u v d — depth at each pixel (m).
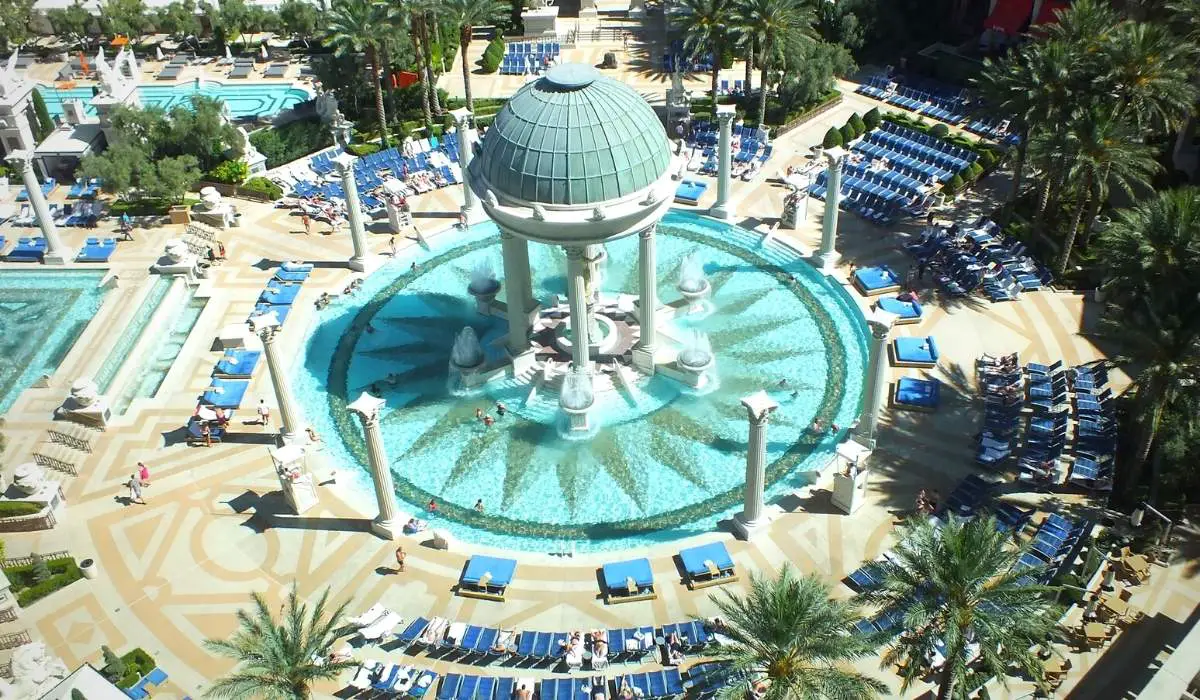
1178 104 71.81
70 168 95.19
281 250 84.75
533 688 48.81
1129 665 48.56
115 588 55.28
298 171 94.56
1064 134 69.25
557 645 50.38
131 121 92.88
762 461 54.16
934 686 48.00
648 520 59.06
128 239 85.81
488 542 58.22
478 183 63.66
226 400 68.06
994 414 63.69
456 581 55.16
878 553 55.31
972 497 57.78
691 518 59.03
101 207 89.19
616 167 59.69
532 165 59.59
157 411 67.88
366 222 88.31
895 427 63.84
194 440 65.25
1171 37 73.62
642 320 67.38
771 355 71.44
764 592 43.72
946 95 99.19
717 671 43.41
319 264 82.88
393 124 100.69
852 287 76.25
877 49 109.44
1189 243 57.97
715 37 92.62
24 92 97.88
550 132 59.22
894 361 68.88
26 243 84.94
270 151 96.94
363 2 91.81
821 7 107.75
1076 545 53.53
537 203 60.19
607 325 73.12
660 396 68.25
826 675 41.47
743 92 102.94
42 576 55.38
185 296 79.81
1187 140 84.56
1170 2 83.00
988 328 71.50
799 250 80.75
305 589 54.88
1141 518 55.69
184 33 122.44
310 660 43.91
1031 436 61.22
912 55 106.94
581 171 59.25
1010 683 48.19
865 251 80.75
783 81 98.06
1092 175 70.12
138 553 57.38
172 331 76.44
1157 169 71.56
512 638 50.69
